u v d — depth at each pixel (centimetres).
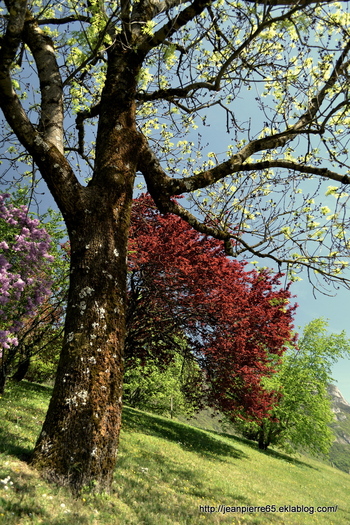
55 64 618
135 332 1420
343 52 583
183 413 3325
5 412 800
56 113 575
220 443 2022
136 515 414
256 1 499
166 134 984
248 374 1423
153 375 2708
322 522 900
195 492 733
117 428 443
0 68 437
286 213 673
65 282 1202
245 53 720
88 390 427
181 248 1227
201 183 633
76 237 507
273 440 2858
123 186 545
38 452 408
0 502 315
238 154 654
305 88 624
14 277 860
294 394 2806
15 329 941
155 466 845
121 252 518
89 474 402
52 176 501
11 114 483
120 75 588
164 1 657
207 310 1286
